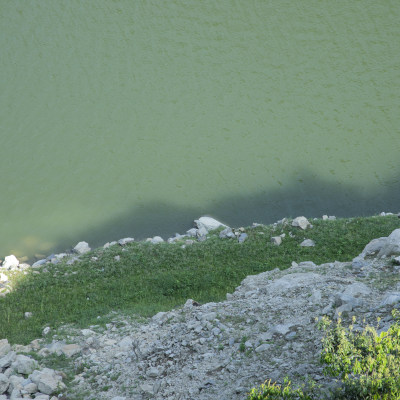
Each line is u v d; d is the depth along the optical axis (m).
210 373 13.79
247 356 13.98
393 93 45.91
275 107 44.88
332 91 46.47
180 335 16.41
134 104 45.59
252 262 27.20
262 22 55.28
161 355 15.74
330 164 39.03
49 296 25.00
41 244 32.72
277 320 15.52
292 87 47.06
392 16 55.28
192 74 48.88
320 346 13.17
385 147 40.34
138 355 16.36
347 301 14.83
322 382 11.48
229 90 46.88
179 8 57.06
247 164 39.38
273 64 49.84
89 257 29.03
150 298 24.25
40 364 17.27
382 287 16.30
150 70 49.41
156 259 28.09
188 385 13.57
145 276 26.44
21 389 15.20
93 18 56.06
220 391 12.80
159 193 37.09
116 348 17.86
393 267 18.11
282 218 34.38
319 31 53.66
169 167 39.41
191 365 14.48
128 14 56.53
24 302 24.55
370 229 29.39
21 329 21.64
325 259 26.98
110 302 23.88
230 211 35.22
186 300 23.73
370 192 36.28
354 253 27.39
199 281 25.50
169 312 20.23
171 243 29.94
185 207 35.69
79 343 18.91
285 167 39.00
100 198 36.88
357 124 42.78
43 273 27.52
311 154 40.03
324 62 49.88
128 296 24.45
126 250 29.20
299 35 53.34
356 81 47.53
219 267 26.92
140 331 18.94
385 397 8.39
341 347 9.47
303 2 57.34
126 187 37.66
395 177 37.44
